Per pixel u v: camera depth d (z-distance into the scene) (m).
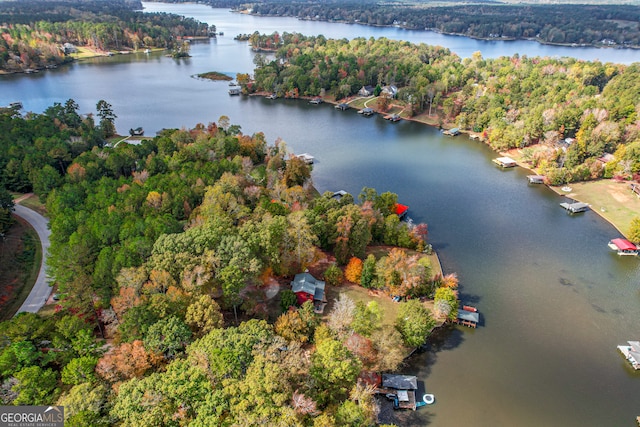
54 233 97.31
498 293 107.25
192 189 121.75
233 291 83.50
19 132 155.75
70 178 127.00
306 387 65.69
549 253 124.31
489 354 89.12
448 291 94.81
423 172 178.25
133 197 110.50
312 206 125.94
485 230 135.75
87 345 69.31
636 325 97.94
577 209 146.25
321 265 109.88
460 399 78.81
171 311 75.38
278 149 173.88
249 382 58.94
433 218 142.25
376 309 87.06
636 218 129.38
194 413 57.53
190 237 87.12
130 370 64.81
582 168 165.88
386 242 122.81
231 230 95.06
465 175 176.00
